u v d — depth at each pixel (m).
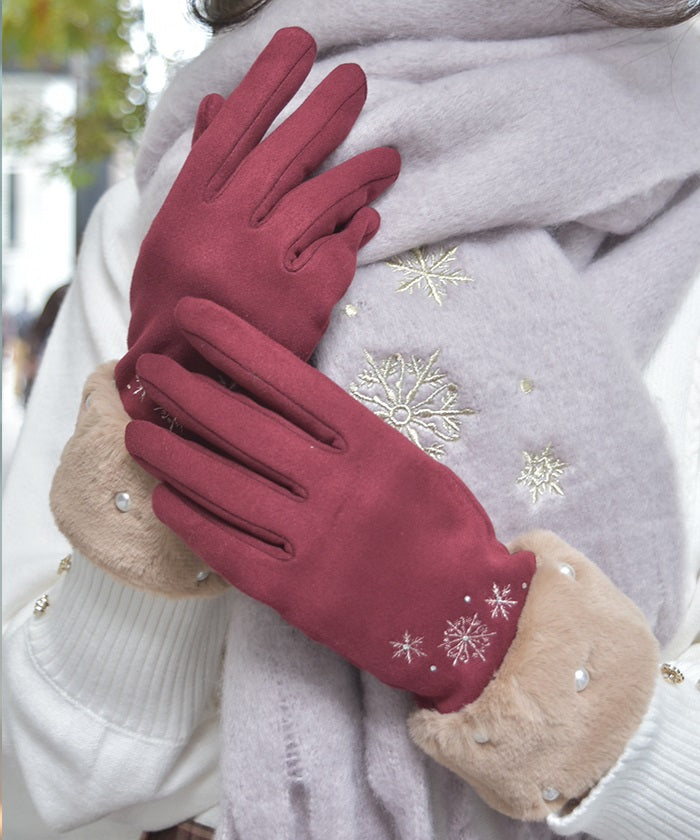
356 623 0.57
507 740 0.57
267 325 0.59
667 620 0.68
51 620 0.68
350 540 0.57
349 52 0.67
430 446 0.63
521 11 0.67
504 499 0.63
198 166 0.61
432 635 0.57
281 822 0.63
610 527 0.65
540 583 0.59
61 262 2.28
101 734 0.68
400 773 0.63
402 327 0.63
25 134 1.67
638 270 0.69
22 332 1.77
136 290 0.62
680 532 0.67
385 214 0.64
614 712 0.58
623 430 0.65
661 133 0.69
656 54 0.70
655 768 0.60
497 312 0.64
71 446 0.64
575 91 0.66
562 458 0.64
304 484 0.57
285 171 0.61
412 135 0.64
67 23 1.57
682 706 0.61
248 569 0.57
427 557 0.57
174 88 0.71
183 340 0.61
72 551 0.74
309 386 0.58
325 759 0.63
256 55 0.67
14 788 0.82
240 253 0.59
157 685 0.67
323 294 0.59
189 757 0.71
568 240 0.69
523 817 0.59
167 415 0.62
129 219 0.80
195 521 0.58
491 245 0.65
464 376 0.63
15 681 0.70
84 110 1.62
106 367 0.66
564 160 0.65
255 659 0.63
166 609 0.66
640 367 0.69
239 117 0.61
